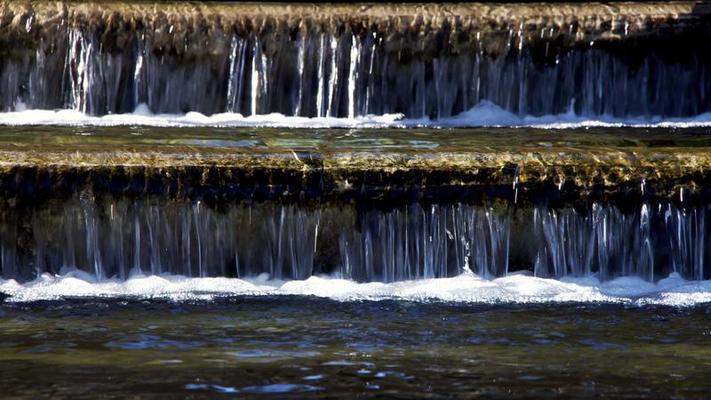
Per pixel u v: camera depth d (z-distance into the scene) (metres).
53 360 12.64
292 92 25.53
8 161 16.39
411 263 16.72
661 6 26.36
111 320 14.48
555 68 25.86
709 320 14.82
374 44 25.61
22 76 25.11
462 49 25.69
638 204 16.86
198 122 24.05
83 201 16.42
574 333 14.12
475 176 16.67
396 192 16.59
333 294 15.96
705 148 17.55
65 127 22.02
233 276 16.67
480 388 11.80
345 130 22.09
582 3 26.91
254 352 13.06
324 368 12.43
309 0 27.73
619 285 16.61
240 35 25.44
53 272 16.55
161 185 16.47
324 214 16.61
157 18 25.39
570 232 16.84
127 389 11.62
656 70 25.94
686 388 11.90
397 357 12.91
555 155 17.00
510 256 16.86
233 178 16.52
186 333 13.89
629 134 21.59
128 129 21.66
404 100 25.69
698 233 16.88
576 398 11.55
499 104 25.86
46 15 25.22
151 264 16.58
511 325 14.45
